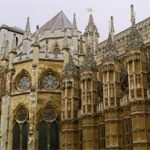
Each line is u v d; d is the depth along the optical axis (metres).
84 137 50.06
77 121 53.81
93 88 51.59
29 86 58.22
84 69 52.22
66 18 81.00
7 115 57.59
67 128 53.38
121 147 44.47
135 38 44.72
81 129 52.38
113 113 45.72
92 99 50.97
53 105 57.09
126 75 49.16
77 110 54.41
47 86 58.31
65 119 53.84
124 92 46.97
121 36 58.19
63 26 75.56
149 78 45.41
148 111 42.00
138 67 43.56
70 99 54.69
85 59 53.28
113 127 45.16
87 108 50.75
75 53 65.56
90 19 70.50
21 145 55.59
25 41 69.50
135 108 42.09
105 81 47.69
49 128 55.97
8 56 63.03
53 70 58.91
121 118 45.53
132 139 42.78
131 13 47.44
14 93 58.66
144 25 54.69
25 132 56.16
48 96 57.31
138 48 43.97
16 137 56.59
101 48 63.31
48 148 54.97
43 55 59.31
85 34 68.81
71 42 67.31
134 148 41.00
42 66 58.72
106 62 47.84
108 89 46.88
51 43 71.38
